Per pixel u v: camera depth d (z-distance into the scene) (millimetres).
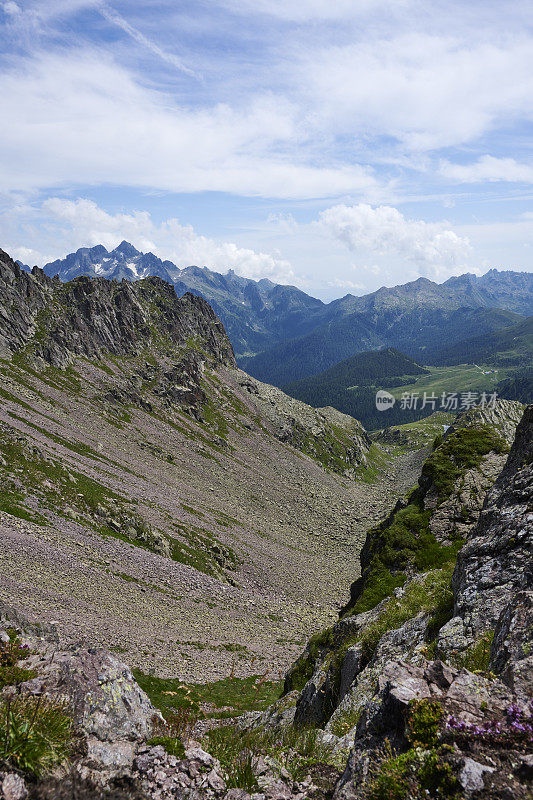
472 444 40969
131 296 185250
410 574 29547
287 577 77688
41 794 6254
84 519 60500
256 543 86062
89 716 8414
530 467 19344
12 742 6746
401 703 7160
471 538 18797
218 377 198000
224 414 171000
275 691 36281
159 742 8250
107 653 10320
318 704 17828
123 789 6953
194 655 40250
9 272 138500
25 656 9852
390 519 37656
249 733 10672
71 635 34125
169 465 108562
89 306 157875
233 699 32375
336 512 132750
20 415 87188
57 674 9172
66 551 50688
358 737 7770
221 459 132375
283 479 144250
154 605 49469
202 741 9242
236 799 7059
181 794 7016
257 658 44500
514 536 15328
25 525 51188
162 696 30016
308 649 25672
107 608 43188
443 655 12180
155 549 64188
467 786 5457
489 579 14242
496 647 9344
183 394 157500
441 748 6105
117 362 154375
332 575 85625
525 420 22969
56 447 80312
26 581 40688
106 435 105562
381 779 6234
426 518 34125
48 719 7660
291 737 10992
